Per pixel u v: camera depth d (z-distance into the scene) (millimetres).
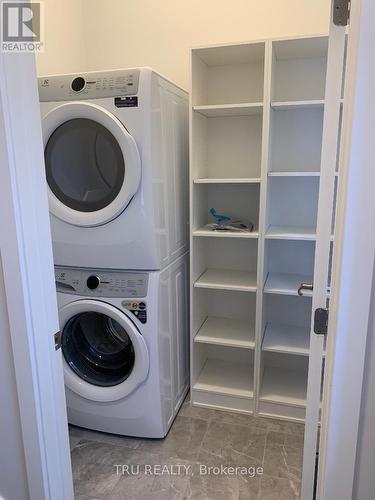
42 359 1051
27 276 976
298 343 2141
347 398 918
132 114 1596
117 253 1757
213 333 2281
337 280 888
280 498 1622
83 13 2420
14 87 892
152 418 1919
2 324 1041
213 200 2406
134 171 1602
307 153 2191
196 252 2176
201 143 2189
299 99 2141
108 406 1943
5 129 890
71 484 1234
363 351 887
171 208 1944
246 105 1896
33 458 1107
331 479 978
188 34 2270
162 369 1889
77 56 2404
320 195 996
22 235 950
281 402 2117
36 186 979
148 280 1776
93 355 2021
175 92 1937
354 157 810
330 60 930
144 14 2320
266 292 2057
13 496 1207
